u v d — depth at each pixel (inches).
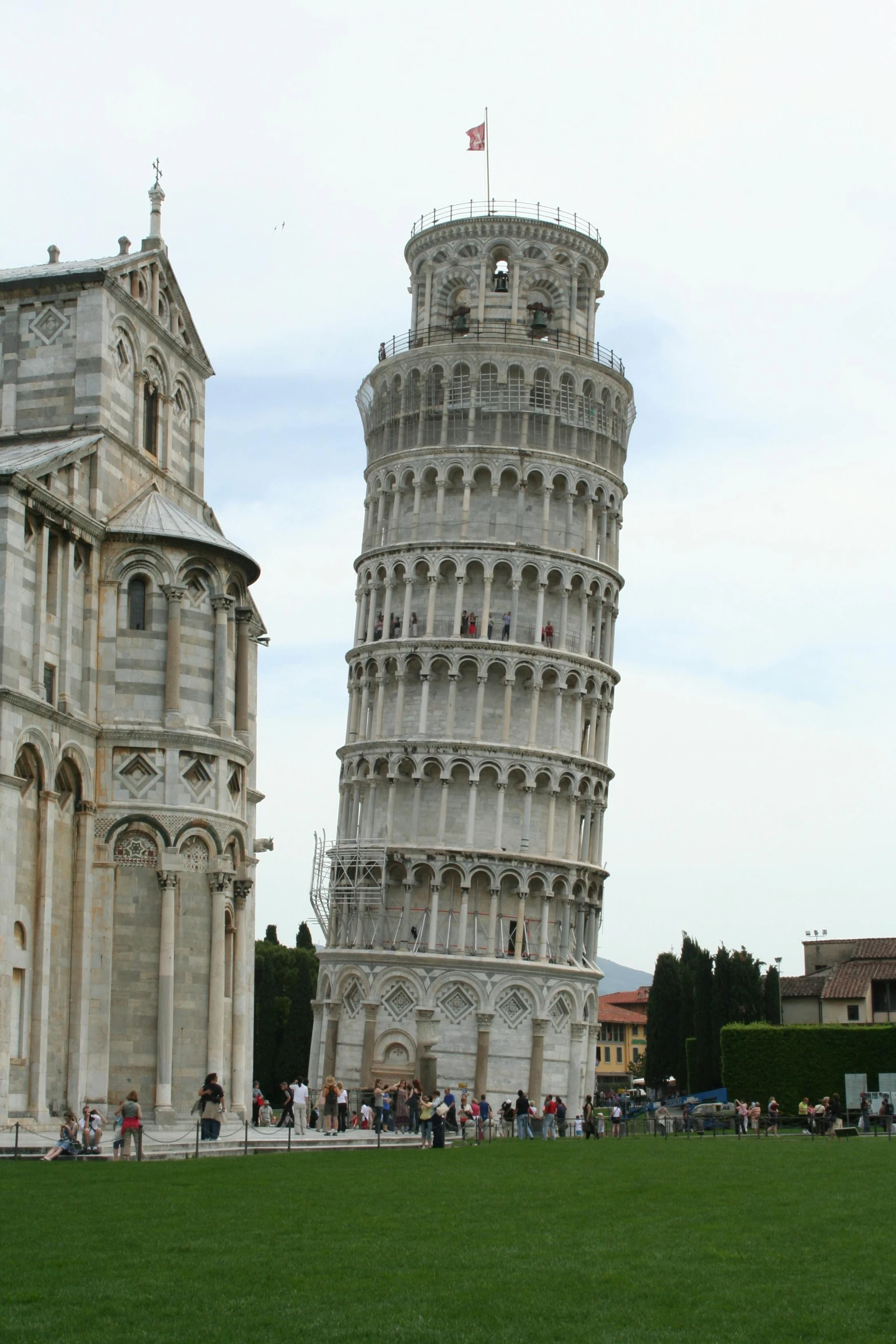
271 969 5846.5
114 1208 1344.7
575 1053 4443.9
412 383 4790.8
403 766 4527.6
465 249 4896.7
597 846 4670.3
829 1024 4517.7
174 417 2827.3
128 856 2386.8
